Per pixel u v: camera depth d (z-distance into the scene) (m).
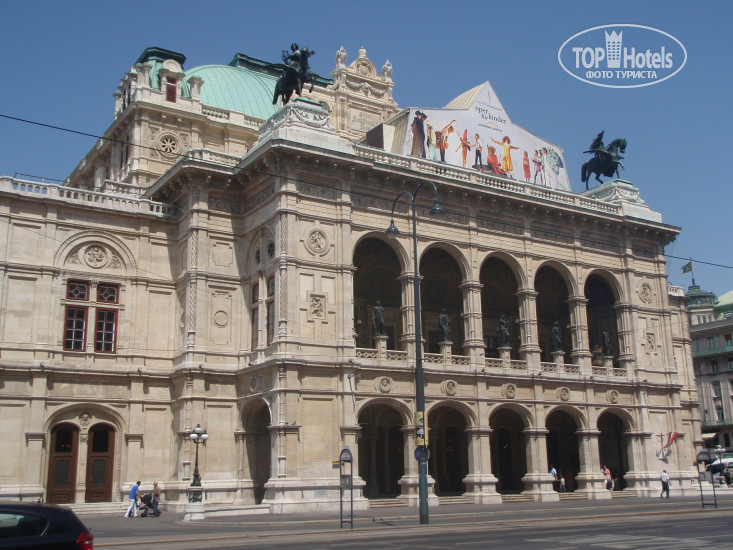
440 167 52.72
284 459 42.00
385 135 57.69
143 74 59.12
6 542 14.51
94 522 37.50
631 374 57.75
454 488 57.16
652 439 57.38
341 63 71.00
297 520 35.28
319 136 47.53
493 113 60.53
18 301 45.25
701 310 142.75
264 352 45.78
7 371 43.69
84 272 47.59
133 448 46.72
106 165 65.12
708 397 114.06
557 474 60.53
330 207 47.06
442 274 59.81
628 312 59.06
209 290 48.09
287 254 44.72
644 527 28.91
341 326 45.59
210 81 66.06
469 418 49.81
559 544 22.70
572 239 57.59
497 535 26.41
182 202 50.47
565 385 54.16
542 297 64.25
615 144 63.41
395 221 49.59
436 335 58.62
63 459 45.28
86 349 46.88
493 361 51.94
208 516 39.53
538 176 61.97
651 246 62.31
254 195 49.12
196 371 46.12
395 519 35.94
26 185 46.81
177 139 59.25
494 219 54.00
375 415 54.31
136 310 48.78
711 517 34.31
